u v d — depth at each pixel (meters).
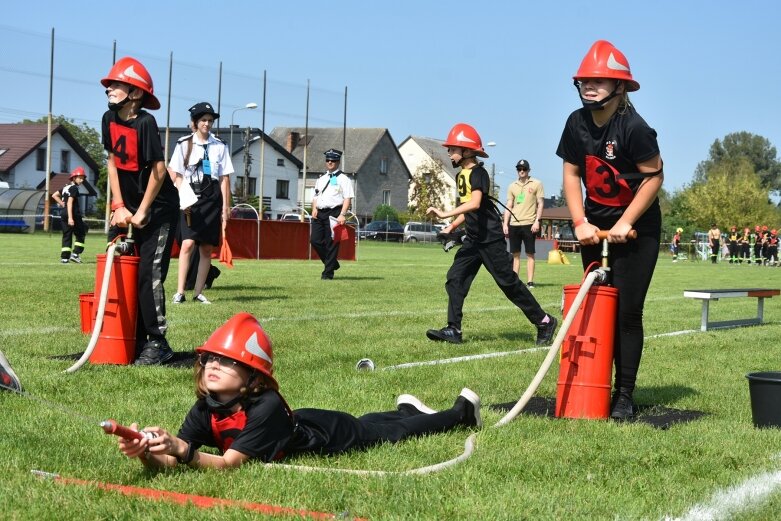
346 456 4.66
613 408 6.27
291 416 4.53
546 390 7.05
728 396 7.05
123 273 7.41
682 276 28.97
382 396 6.44
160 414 5.63
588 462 4.82
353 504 3.89
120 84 7.32
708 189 100.94
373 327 10.70
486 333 10.66
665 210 116.62
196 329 9.70
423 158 102.44
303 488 4.05
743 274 31.91
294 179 81.69
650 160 6.02
